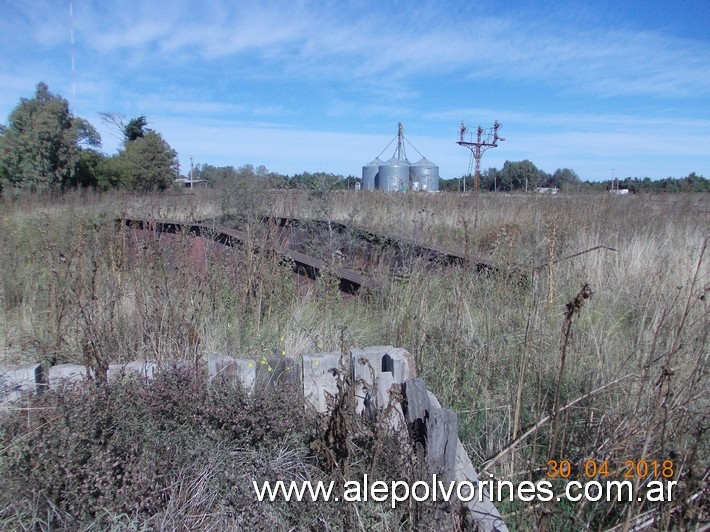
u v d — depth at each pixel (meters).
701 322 4.13
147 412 3.06
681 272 6.33
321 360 3.41
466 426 3.55
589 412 3.43
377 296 5.67
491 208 12.01
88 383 3.21
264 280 5.68
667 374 2.77
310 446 2.89
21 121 27.42
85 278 5.13
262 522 2.62
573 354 4.16
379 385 3.32
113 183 30.27
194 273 5.44
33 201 17.22
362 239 8.38
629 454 2.97
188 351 4.16
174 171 33.97
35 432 2.90
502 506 2.87
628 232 9.11
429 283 5.68
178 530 2.62
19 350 4.60
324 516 2.62
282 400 3.13
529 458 3.20
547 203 10.98
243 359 3.50
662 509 2.51
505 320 4.91
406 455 2.81
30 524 2.59
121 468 2.82
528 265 6.32
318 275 6.27
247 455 2.95
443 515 2.55
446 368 4.19
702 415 2.99
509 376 4.11
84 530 2.58
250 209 8.88
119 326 4.53
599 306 5.68
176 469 2.88
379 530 2.61
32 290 5.90
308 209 10.23
